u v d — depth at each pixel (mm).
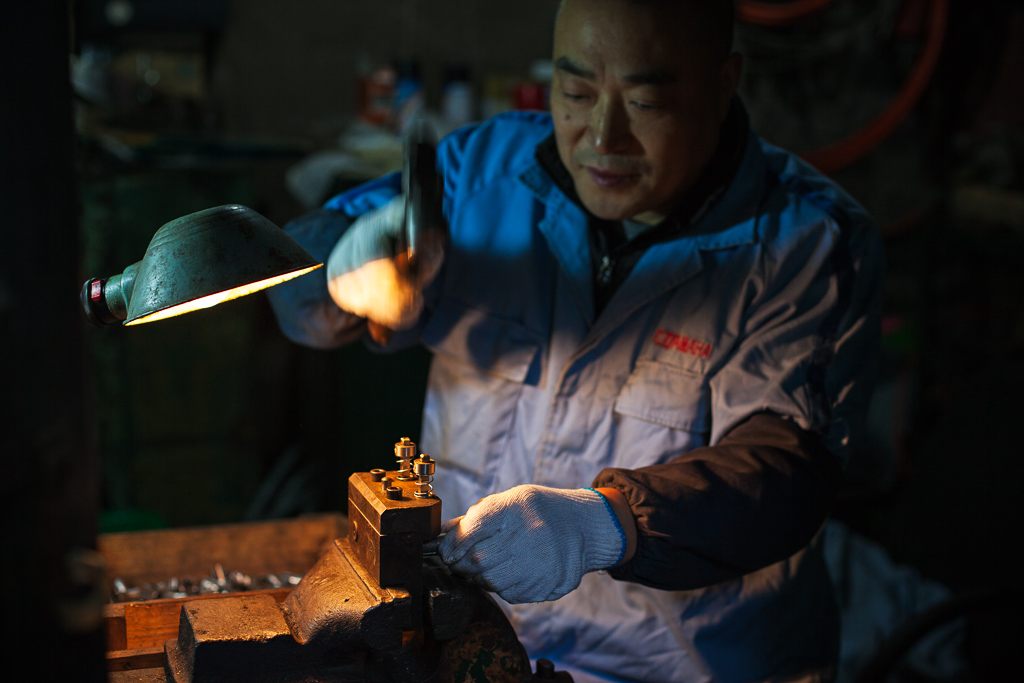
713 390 1426
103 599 762
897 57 3316
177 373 3158
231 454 3273
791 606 1529
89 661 760
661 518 1182
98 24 3516
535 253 1593
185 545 1814
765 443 1312
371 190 1669
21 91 684
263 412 3725
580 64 1350
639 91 1335
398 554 1028
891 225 3475
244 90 3752
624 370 1505
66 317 724
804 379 1389
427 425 1680
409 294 1371
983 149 3559
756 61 3268
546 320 1571
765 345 1416
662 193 1413
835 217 1502
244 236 974
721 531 1196
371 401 3107
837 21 3270
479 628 1086
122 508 3141
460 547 1086
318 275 1565
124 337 3070
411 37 3848
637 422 1486
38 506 707
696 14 1329
